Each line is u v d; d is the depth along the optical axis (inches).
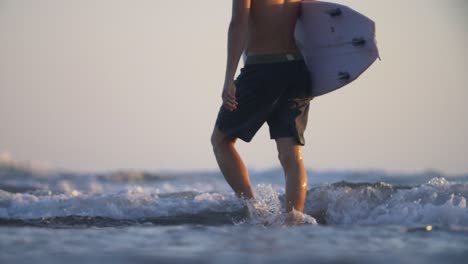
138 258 399.2
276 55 624.4
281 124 622.2
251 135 626.8
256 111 623.5
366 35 641.6
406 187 705.0
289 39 633.0
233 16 609.9
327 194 646.5
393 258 399.2
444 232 493.4
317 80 657.0
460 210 570.9
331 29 653.9
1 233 499.5
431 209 582.2
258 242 452.4
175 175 1968.5
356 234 486.6
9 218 603.8
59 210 637.3
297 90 629.3
